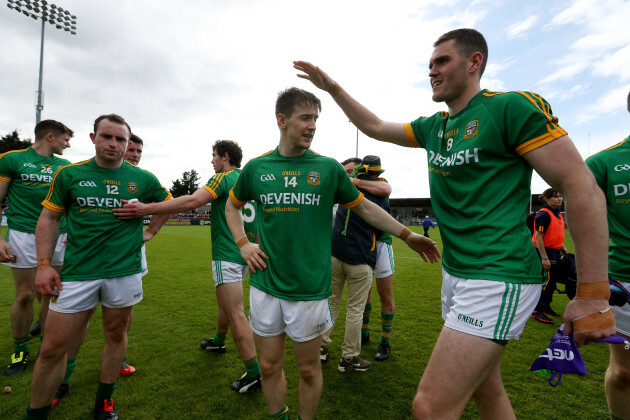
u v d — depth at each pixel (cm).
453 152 149
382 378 290
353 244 293
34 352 344
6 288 620
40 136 349
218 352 345
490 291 129
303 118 185
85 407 247
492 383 155
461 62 148
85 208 220
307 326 186
